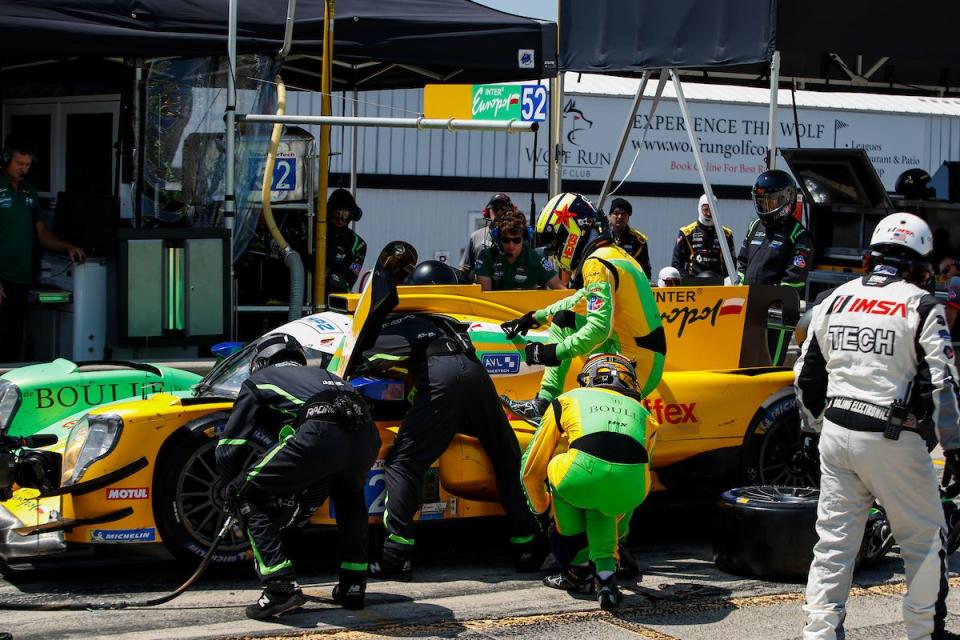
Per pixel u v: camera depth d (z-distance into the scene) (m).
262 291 10.63
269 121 9.52
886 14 9.15
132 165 9.86
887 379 4.42
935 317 4.34
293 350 5.33
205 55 9.70
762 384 6.75
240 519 5.07
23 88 11.15
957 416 4.30
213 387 6.13
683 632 4.96
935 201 10.41
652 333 6.03
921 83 13.85
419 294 6.26
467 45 10.12
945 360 4.30
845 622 5.17
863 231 10.48
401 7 10.59
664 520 7.37
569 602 5.41
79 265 9.55
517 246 8.62
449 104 9.91
